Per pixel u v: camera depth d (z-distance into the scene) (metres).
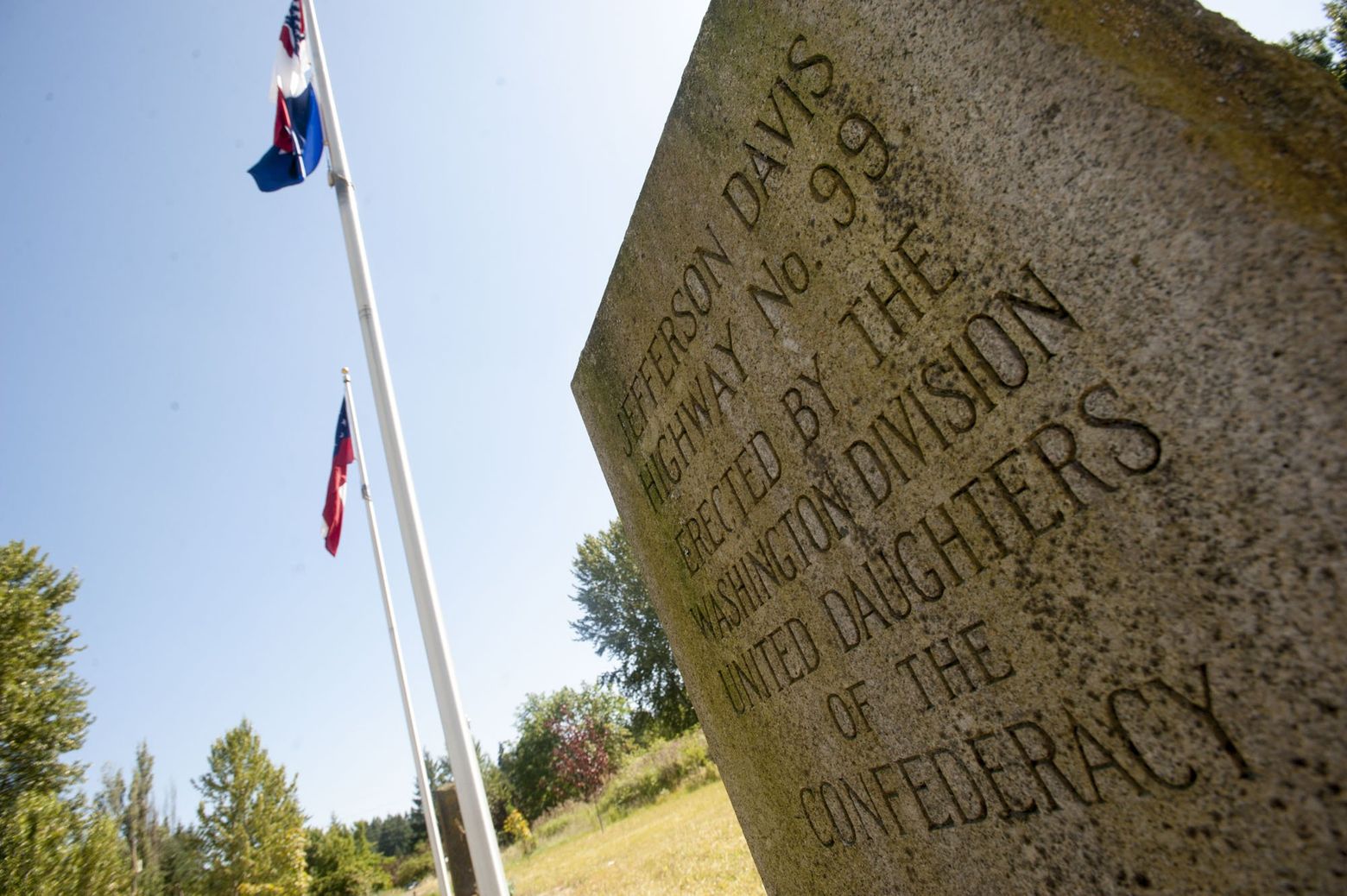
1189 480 1.35
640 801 23.75
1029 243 1.56
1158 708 1.44
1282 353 1.21
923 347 1.83
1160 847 1.46
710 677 3.04
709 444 2.72
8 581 18.53
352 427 11.16
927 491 1.89
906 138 1.79
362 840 47.28
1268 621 1.26
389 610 12.05
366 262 6.59
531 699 39.28
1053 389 1.56
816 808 2.53
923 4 1.71
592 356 3.44
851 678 2.25
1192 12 1.41
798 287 2.19
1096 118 1.43
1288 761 1.24
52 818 15.47
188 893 24.50
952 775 1.95
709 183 2.45
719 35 2.30
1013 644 1.73
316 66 7.05
